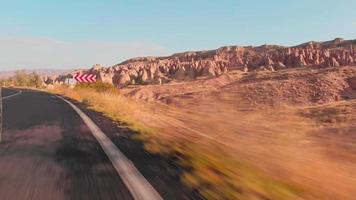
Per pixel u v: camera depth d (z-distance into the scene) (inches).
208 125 421.4
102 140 424.5
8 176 265.6
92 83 1902.1
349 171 270.1
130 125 565.3
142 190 229.8
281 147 320.2
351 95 2311.8
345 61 5846.5
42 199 213.0
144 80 7539.4
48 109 879.1
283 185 243.9
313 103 1975.9
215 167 291.9
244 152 325.1
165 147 379.2
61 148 375.9
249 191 229.1
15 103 1098.1
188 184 243.8
